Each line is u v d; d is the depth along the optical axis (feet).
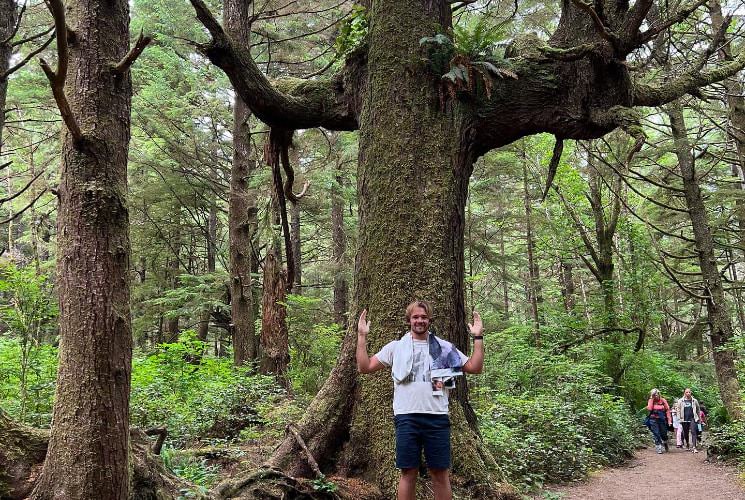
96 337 9.25
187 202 63.72
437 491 12.59
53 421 9.36
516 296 110.52
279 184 22.38
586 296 85.71
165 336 60.70
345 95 19.56
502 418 30.83
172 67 48.14
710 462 36.76
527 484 23.93
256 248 59.77
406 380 12.67
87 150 9.53
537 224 66.13
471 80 17.56
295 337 45.34
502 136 19.08
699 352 88.33
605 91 18.93
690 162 50.49
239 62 17.63
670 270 50.78
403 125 17.66
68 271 9.38
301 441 15.83
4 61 17.15
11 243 63.31
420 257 16.93
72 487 8.93
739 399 45.14
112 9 10.15
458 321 17.12
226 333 78.74
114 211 9.64
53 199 61.11
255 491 13.79
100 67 9.84
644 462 37.83
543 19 46.24
